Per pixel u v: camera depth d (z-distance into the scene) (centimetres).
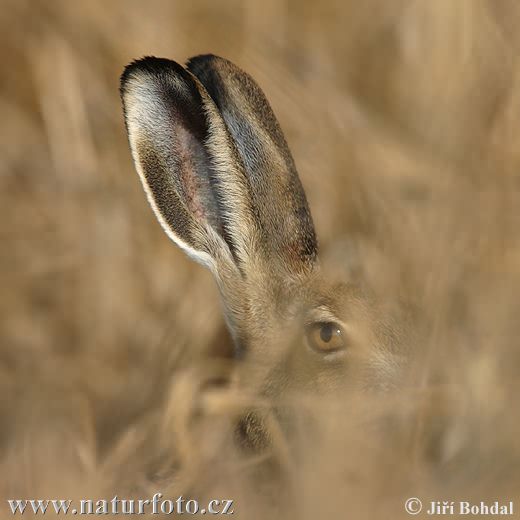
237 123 1149
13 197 1455
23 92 1558
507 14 1379
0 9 1577
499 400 998
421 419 988
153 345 1299
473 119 1331
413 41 1525
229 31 1543
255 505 978
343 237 1273
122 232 1401
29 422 1173
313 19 1633
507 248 1130
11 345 1339
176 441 1039
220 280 1138
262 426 1054
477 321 1074
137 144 1105
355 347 1072
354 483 936
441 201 1218
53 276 1391
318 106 1427
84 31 1548
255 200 1137
